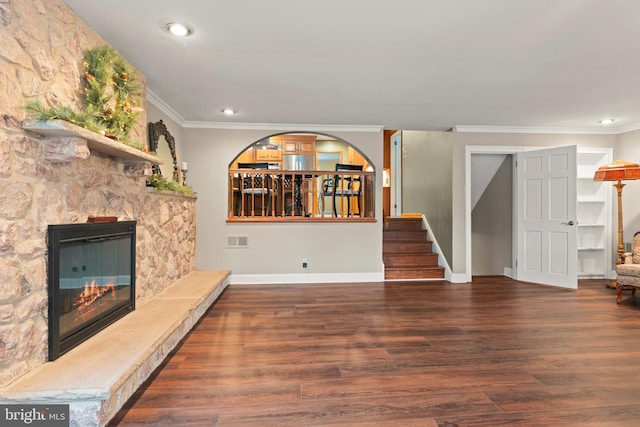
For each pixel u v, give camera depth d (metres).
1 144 1.51
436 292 4.40
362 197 5.23
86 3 1.98
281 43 2.49
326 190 5.80
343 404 1.84
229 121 4.71
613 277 5.10
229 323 3.14
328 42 2.48
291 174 4.98
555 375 2.16
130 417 1.71
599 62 2.82
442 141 5.45
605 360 2.37
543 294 4.30
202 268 4.80
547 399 1.89
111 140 2.03
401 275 5.20
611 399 1.89
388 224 6.21
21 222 1.62
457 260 5.06
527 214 5.06
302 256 4.95
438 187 5.63
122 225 2.49
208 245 4.81
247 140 4.86
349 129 4.99
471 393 1.95
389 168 8.53
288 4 2.01
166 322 2.44
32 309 1.69
